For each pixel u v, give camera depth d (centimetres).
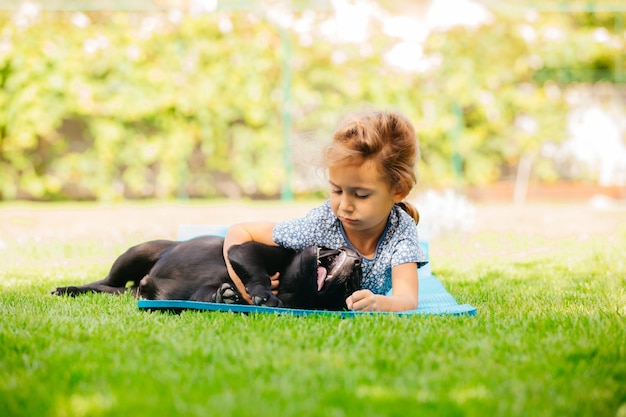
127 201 1166
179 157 1130
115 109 1090
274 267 383
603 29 1185
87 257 599
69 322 327
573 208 1089
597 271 519
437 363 266
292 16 1123
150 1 1123
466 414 216
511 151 1182
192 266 399
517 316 348
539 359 271
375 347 285
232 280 388
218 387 237
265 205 1085
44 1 1072
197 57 1098
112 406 219
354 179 344
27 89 1062
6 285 453
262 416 212
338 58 1127
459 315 350
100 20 1106
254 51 1108
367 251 383
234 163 1141
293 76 1124
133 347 284
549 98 1178
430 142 1155
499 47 1148
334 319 330
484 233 775
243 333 303
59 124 1084
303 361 265
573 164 1218
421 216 760
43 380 245
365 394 232
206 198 1190
